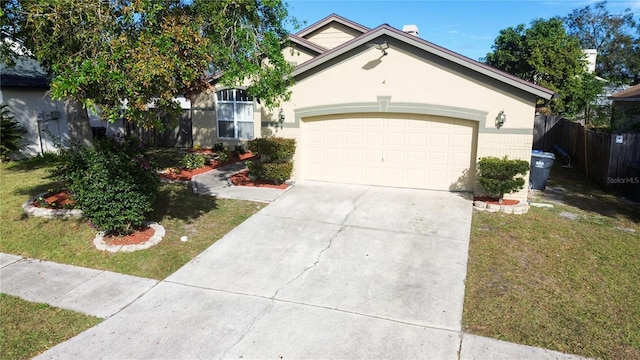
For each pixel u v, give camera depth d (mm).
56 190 11258
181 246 8438
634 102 19469
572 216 10125
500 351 5277
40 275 7301
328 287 6898
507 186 10148
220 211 10414
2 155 15531
